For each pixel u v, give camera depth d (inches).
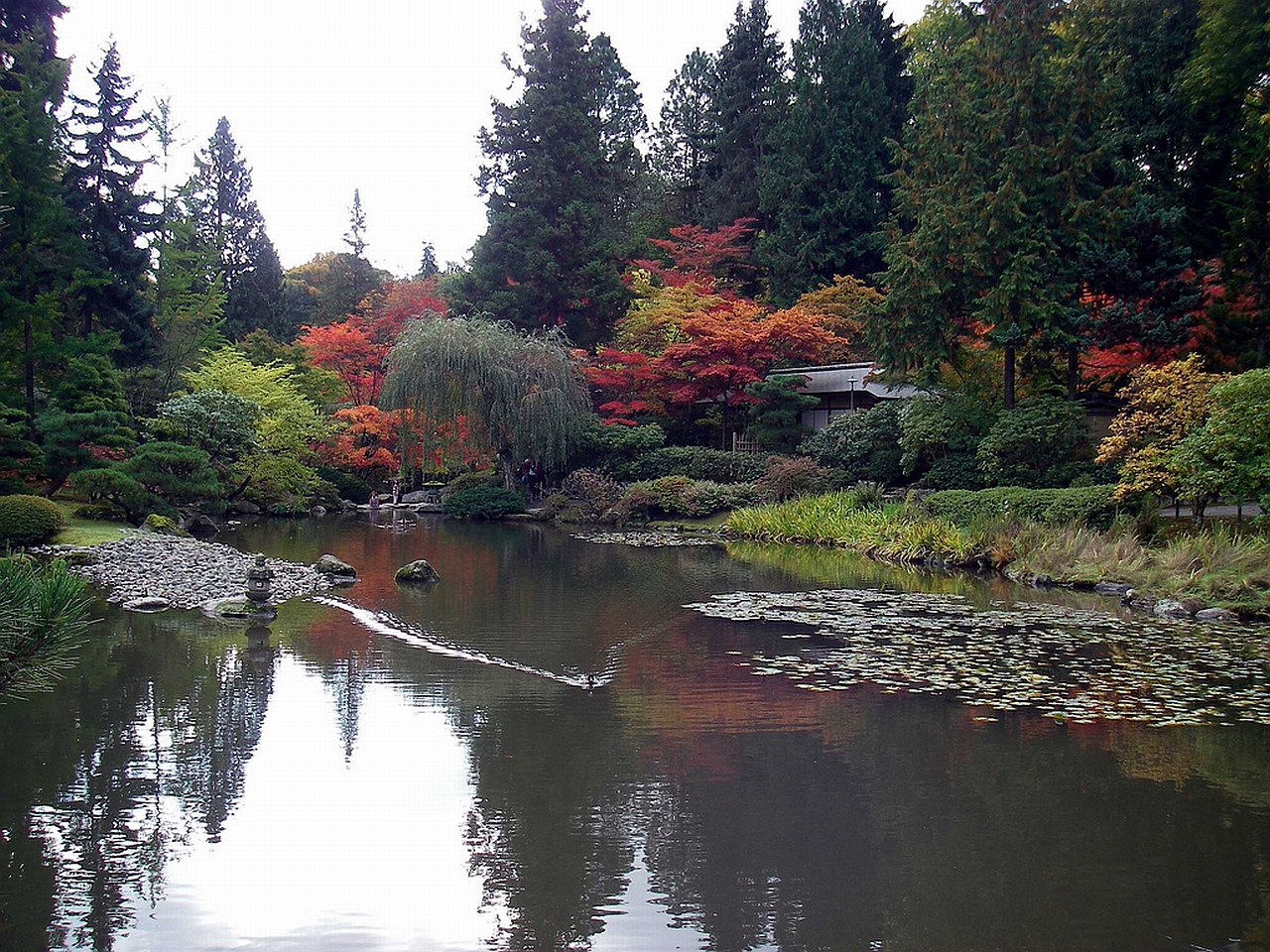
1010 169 843.4
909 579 641.0
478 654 398.6
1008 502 737.6
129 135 1197.1
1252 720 302.7
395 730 291.3
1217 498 604.4
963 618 479.8
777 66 1854.1
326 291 2155.5
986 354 936.9
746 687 344.2
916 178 956.6
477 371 1100.5
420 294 1790.1
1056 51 890.7
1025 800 239.0
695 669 371.2
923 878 197.8
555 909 183.3
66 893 186.7
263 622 461.7
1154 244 852.0
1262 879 197.5
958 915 182.2
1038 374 940.6
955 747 279.1
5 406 823.1
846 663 379.9
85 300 1128.2
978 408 895.7
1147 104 887.1
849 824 224.4
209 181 1898.4
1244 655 389.7
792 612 500.1
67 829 216.5
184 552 668.7
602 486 1134.4
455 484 1279.5
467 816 227.0
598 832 218.8
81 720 297.0
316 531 976.9
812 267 1530.5
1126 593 527.5
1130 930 176.6
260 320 1831.9
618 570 688.4
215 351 1401.3
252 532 948.6
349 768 258.1
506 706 319.3
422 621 472.7
